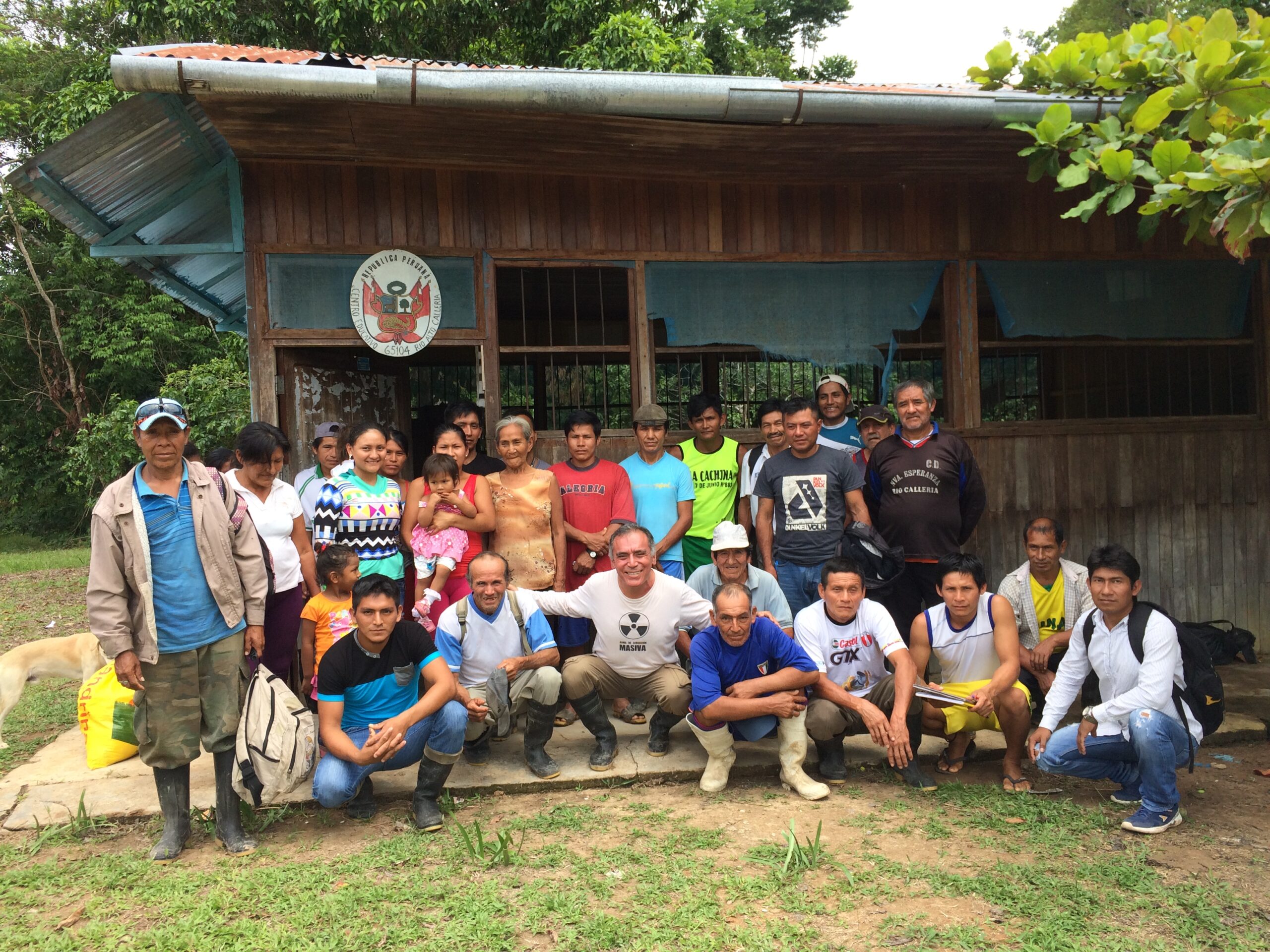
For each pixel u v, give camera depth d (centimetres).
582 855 316
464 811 362
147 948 259
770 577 424
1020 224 580
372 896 283
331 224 503
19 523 1778
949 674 401
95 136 437
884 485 460
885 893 284
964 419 573
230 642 329
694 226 548
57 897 293
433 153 488
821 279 564
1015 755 381
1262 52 362
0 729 465
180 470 324
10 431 1756
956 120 454
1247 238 343
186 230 587
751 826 342
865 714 369
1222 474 604
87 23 1559
